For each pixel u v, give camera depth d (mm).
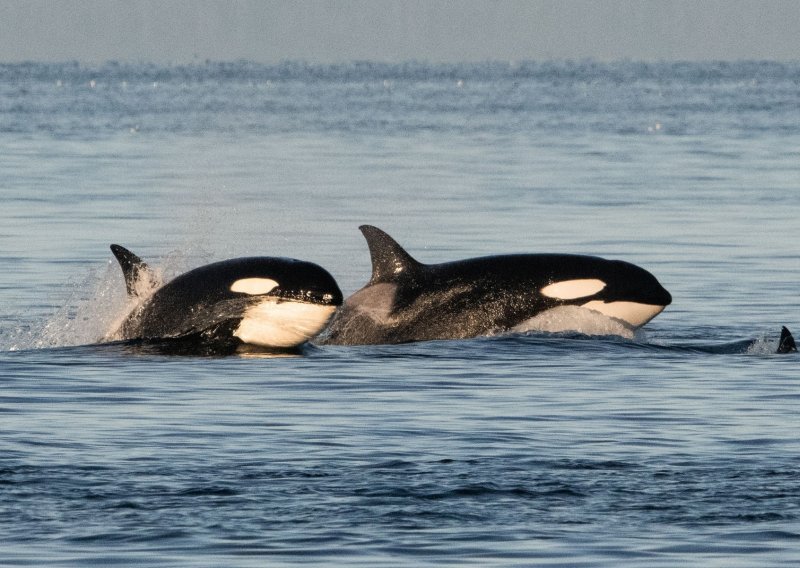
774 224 139000
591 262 81750
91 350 72438
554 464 48531
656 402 59219
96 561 38500
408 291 80000
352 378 65125
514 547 39938
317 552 39438
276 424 54750
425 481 46344
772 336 80062
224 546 39844
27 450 50000
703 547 39938
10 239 123688
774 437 52594
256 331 73562
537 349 73562
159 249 120688
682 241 126438
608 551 39594
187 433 53062
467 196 168500
